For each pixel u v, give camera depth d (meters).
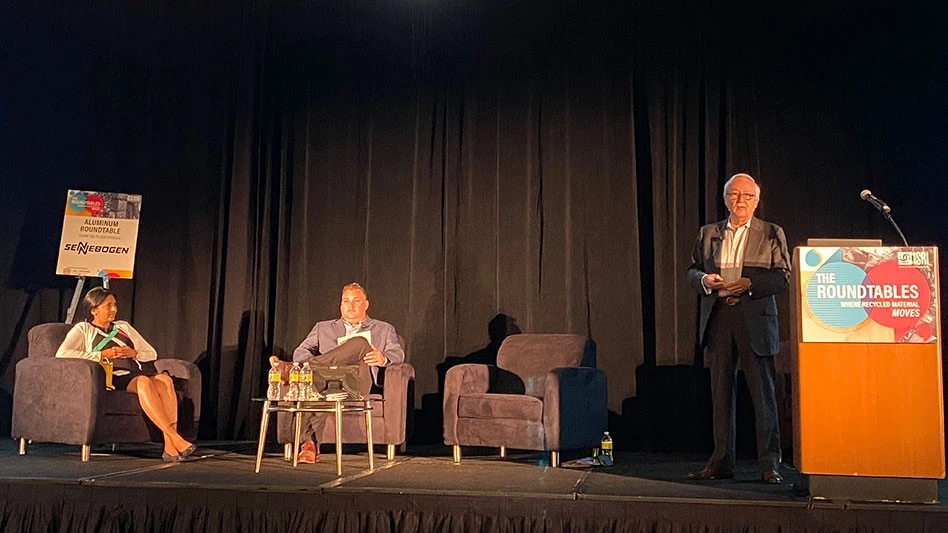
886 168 5.44
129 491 3.87
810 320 3.55
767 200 5.57
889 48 5.50
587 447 4.92
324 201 6.18
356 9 6.25
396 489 3.77
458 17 6.11
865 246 3.58
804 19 5.64
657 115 5.77
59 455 4.98
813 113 5.57
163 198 6.36
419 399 5.92
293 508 3.78
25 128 6.48
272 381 4.40
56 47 6.49
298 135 6.25
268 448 5.48
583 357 5.20
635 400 5.65
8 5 6.52
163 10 6.46
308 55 6.28
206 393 6.20
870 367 3.50
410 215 6.05
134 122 6.42
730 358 4.18
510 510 3.67
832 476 3.51
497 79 6.01
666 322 5.65
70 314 5.80
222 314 6.22
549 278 5.83
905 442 3.45
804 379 3.55
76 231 5.78
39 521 3.90
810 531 3.44
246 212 6.25
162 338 6.29
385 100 6.16
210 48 6.40
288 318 6.16
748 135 5.64
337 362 4.90
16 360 6.30
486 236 5.94
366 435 4.63
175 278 6.30
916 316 3.48
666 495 3.65
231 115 6.34
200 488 3.83
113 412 4.75
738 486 3.92
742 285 4.09
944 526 3.34
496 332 5.87
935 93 5.41
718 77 5.71
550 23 5.98
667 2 5.83
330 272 6.13
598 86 5.87
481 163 5.98
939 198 5.36
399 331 6.00
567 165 5.86
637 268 5.72
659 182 5.74
